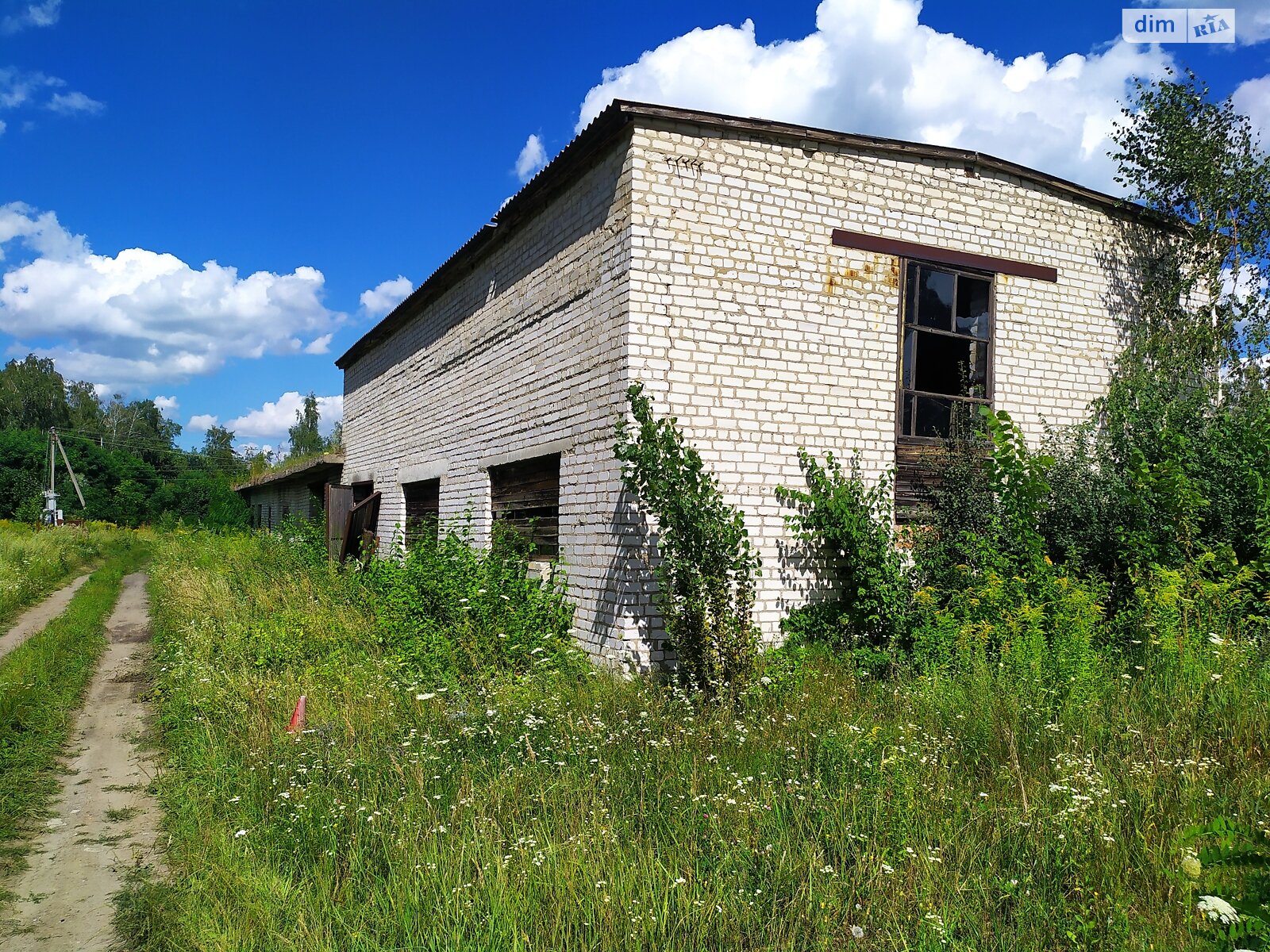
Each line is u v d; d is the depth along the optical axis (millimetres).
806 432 7809
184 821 4492
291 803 4391
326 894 3479
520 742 5031
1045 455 7832
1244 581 6863
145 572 21469
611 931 3094
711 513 6586
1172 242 9930
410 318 14133
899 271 8297
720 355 7477
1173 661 5738
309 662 7680
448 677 6645
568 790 4301
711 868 3570
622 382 7234
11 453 48469
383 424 15688
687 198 7406
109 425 80625
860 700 5996
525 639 7332
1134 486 7602
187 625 9625
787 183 7820
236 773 5008
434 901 3320
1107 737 4891
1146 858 3400
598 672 6953
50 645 9195
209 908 3531
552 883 3393
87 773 5574
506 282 10039
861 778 4289
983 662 5938
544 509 9000
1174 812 3760
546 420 8789
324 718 5902
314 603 10312
